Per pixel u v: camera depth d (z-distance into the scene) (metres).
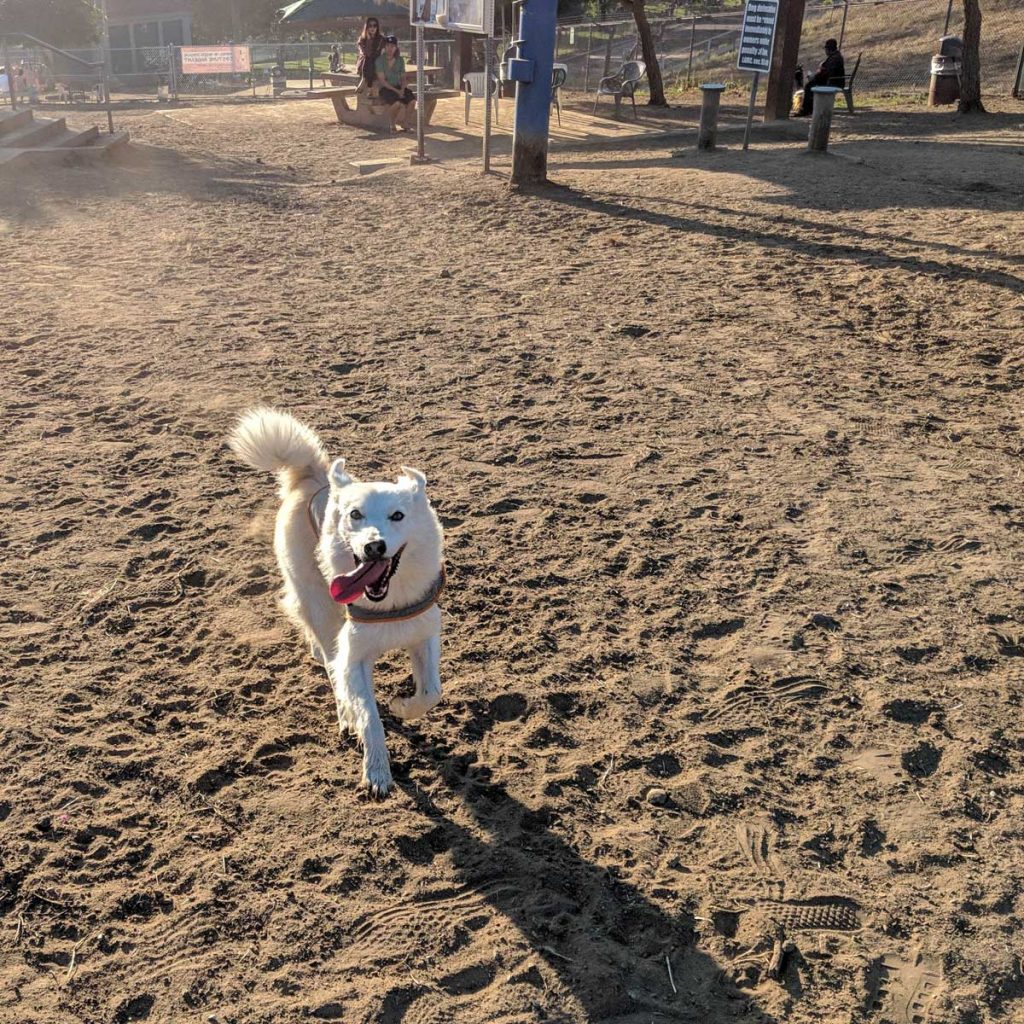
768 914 2.09
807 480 3.92
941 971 1.97
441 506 3.75
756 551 3.45
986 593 3.19
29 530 3.56
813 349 5.30
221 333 5.63
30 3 31.06
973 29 13.86
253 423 2.70
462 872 2.19
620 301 6.11
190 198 9.34
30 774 2.44
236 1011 1.87
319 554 2.52
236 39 40.06
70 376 4.99
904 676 2.81
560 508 3.74
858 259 6.75
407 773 2.49
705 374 4.98
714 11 34.81
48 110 19.64
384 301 6.21
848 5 18.09
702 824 2.33
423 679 2.47
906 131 12.56
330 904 2.11
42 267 6.93
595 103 16.52
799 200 8.39
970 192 8.46
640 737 2.60
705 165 10.04
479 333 5.59
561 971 1.96
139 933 2.03
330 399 4.72
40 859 2.20
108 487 3.89
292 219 8.48
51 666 2.85
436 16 10.18
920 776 2.46
